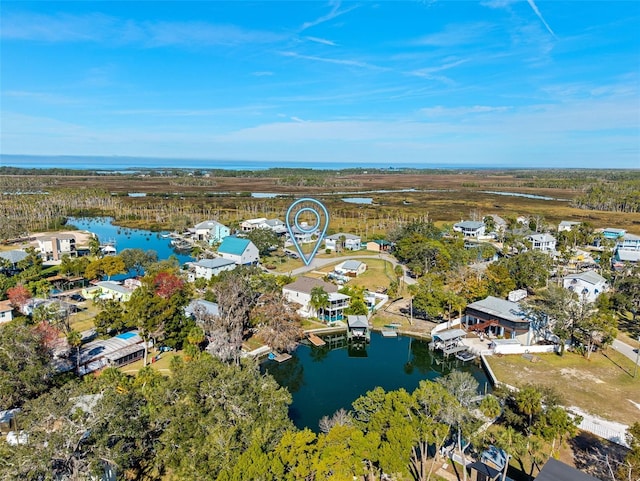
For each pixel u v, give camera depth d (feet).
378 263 364.58
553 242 408.46
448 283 273.95
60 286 284.00
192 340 189.88
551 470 95.50
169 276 247.29
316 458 94.38
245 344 210.59
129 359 185.98
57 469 92.84
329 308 241.35
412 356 211.82
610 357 195.00
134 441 107.24
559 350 199.41
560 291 216.74
